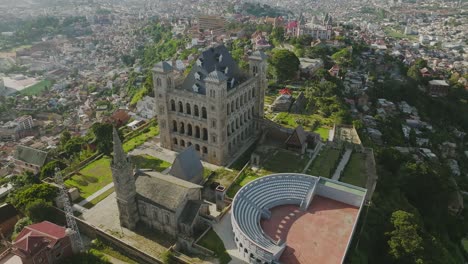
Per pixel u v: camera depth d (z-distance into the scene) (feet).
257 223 339.16
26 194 363.97
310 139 480.64
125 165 314.14
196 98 428.15
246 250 298.97
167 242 325.01
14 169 558.15
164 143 485.97
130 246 317.42
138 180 344.08
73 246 309.63
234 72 476.13
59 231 305.73
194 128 453.17
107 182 417.69
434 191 463.83
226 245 317.22
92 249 328.70
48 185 375.86
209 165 449.06
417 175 459.73
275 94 654.12
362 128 549.13
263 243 307.58
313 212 365.40
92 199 386.11
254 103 508.53
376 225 357.82
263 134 498.28
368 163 452.76
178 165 380.78
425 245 328.49
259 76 491.72
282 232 336.49
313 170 431.02
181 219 322.34
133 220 338.34
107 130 487.61
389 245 325.62
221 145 437.58
